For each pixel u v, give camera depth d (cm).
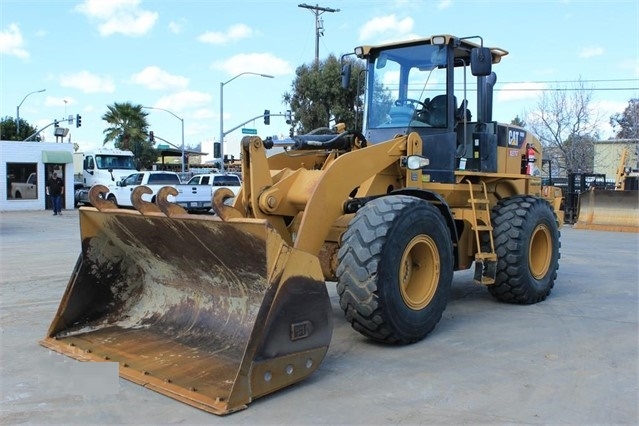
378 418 369
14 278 870
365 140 614
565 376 446
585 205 1762
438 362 477
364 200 529
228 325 472
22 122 4959
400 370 457
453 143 626
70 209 2817
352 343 527
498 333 567
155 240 490
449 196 642
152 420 365
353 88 724
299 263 409
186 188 2317
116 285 549
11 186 2698
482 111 705
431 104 637
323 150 589
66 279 862
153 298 543
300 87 2753
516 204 695
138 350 474
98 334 516
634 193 1678
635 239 1461
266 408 383
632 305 701
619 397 405
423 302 527
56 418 369
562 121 3156
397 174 586
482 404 392
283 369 403
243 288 466
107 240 535
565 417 372
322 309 425
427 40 635
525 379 439
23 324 595
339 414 374
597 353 505
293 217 527
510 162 747
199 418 367
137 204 469
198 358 448
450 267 553
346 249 486
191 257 479
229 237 418
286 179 514
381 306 479
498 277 682
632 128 3919
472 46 660
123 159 2942
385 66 671
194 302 509
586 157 3167
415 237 510
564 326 597
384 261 479
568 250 1237
